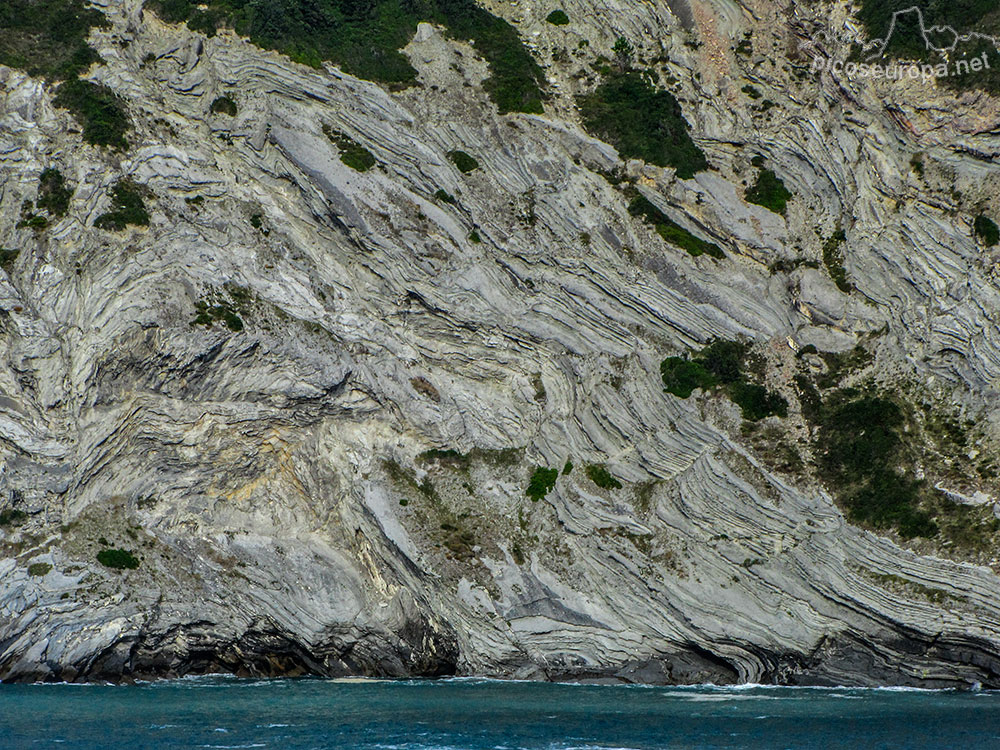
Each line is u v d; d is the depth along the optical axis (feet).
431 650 144.36
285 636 143.23
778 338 152.05
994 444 142.31
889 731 111.96
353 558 147.43
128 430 147.64
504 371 155.94
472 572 142.72
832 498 141.08
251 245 157.17
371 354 154.81
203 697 130.00
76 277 150.41
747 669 138.31
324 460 150.92
